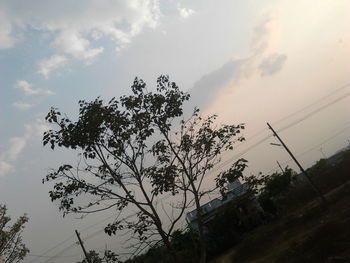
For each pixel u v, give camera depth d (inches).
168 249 449.7
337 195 1448.1
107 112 459.5
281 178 1830.7
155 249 468.4
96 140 460.8
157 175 456.1
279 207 1854.1
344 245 738.8
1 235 784.9
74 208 457.4
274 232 1393.9
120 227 449.1
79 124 452.1
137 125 475.5
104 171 473.4
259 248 1294.3
